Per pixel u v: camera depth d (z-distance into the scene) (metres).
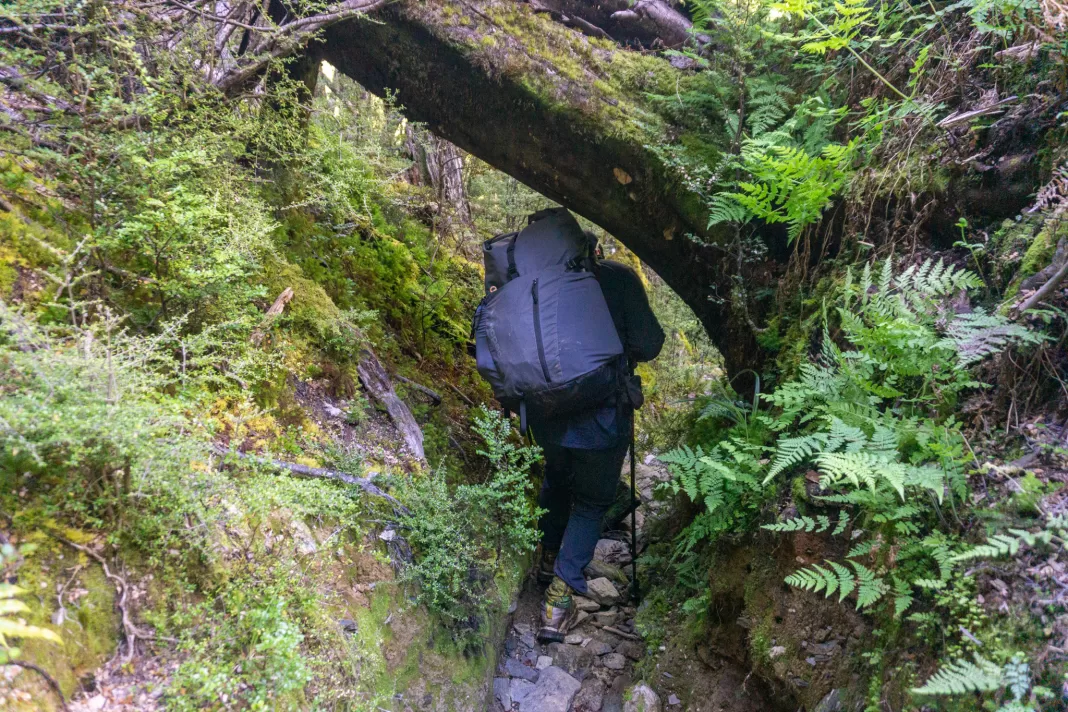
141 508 1.49
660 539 3.74
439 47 2.83
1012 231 2.03
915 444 1.88
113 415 1.27
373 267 3.87
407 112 3.15
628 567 3.76
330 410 2.62
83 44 1.99
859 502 1.96
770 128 2.87
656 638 2.96
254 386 2.21
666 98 2.90
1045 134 2.00
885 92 2.58
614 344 2.74
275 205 3.03
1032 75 2.07
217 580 1.56
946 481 1.75
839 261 2.57
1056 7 1.79
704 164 2.80
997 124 2.12
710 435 3.20
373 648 1.94
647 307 3.26
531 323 2.70
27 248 1.75
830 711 1.92
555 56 2.93
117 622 1.35
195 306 1.99
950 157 2.22
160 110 2.11
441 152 5.22
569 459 3.01
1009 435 1.77
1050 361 1.74
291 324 2.64
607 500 3.10
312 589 1.70
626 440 3.01
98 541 1.42
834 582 1.84
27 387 1.30
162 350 1.79
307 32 2.59
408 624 2.19
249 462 1.75
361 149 3.39
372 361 3.06
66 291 1.76
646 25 3.21
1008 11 1.96
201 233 1.92
